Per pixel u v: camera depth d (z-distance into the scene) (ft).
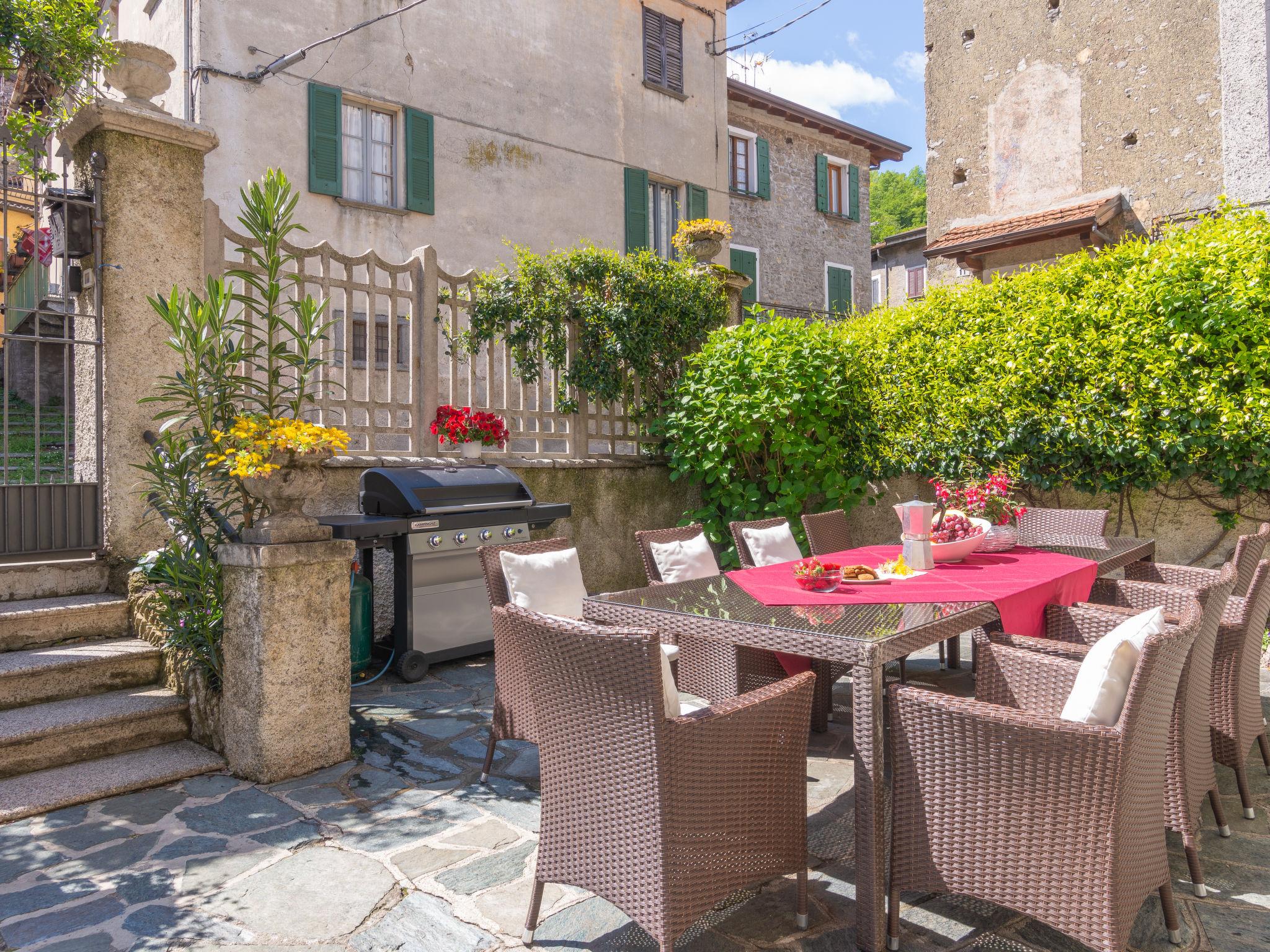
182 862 8.85
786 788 7.58
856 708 7.59
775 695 7.41
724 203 48.42
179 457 12.37
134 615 13.53
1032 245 32.09
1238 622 9.78
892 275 65.41
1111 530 19.40
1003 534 13.67
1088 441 18.42
